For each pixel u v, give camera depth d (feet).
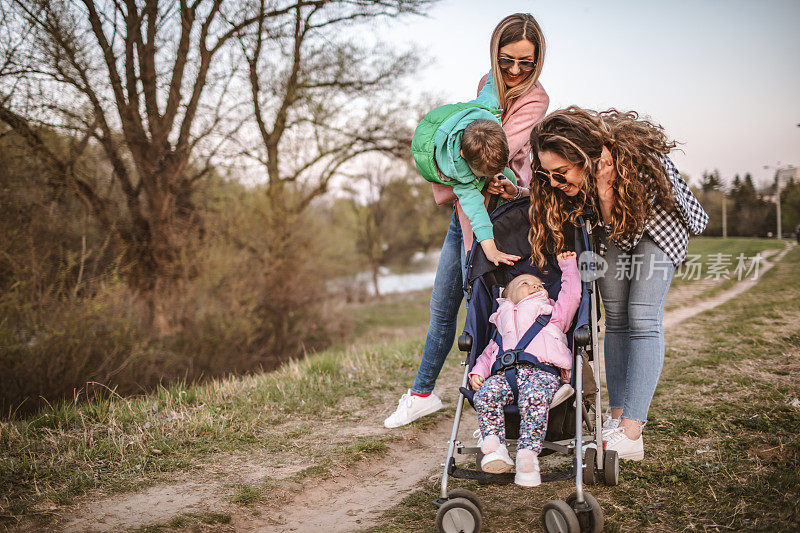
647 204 10.48
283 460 13.12
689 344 23.82
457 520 8.95
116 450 13.21
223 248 49.01
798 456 11.39
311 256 59.21
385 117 59.47
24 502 10.50
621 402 12.55
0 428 14.33
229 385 19.81
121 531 9.55
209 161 47.09
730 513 9.34
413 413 15.52
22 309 32.99
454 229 14.24
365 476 12.78
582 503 8.71
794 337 23.29
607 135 10.07
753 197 111.96
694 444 12.59
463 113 11.76
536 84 12.89
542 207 10.78
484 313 11.24
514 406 9.74
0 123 36.96
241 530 10.06
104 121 40.06
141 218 42.45
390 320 81.92
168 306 43.45
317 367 22.22
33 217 36.78
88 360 34.35
